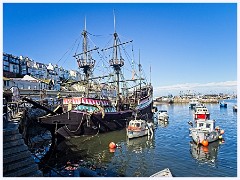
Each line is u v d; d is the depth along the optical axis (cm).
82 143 2925
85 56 4388
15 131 1158
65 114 2903
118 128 3806
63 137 2966
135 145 2853
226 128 4159
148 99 5431
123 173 1859
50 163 2064
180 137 3331
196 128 2997
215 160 2180
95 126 3303
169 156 2338
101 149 2648
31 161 1146
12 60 8194
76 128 3050
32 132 2811
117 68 4575
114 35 4547
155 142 3008
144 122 3372
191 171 1892
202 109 5453
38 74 9538
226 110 8619
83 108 3166
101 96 4444
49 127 2772
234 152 2453
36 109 3391
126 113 4116
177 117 6450
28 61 9425
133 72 4819
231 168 1959
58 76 10969
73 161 2177
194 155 2361
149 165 2059
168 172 1553
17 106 2625
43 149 2525
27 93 4538
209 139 2836
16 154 1107
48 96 5047
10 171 1051
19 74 8212
